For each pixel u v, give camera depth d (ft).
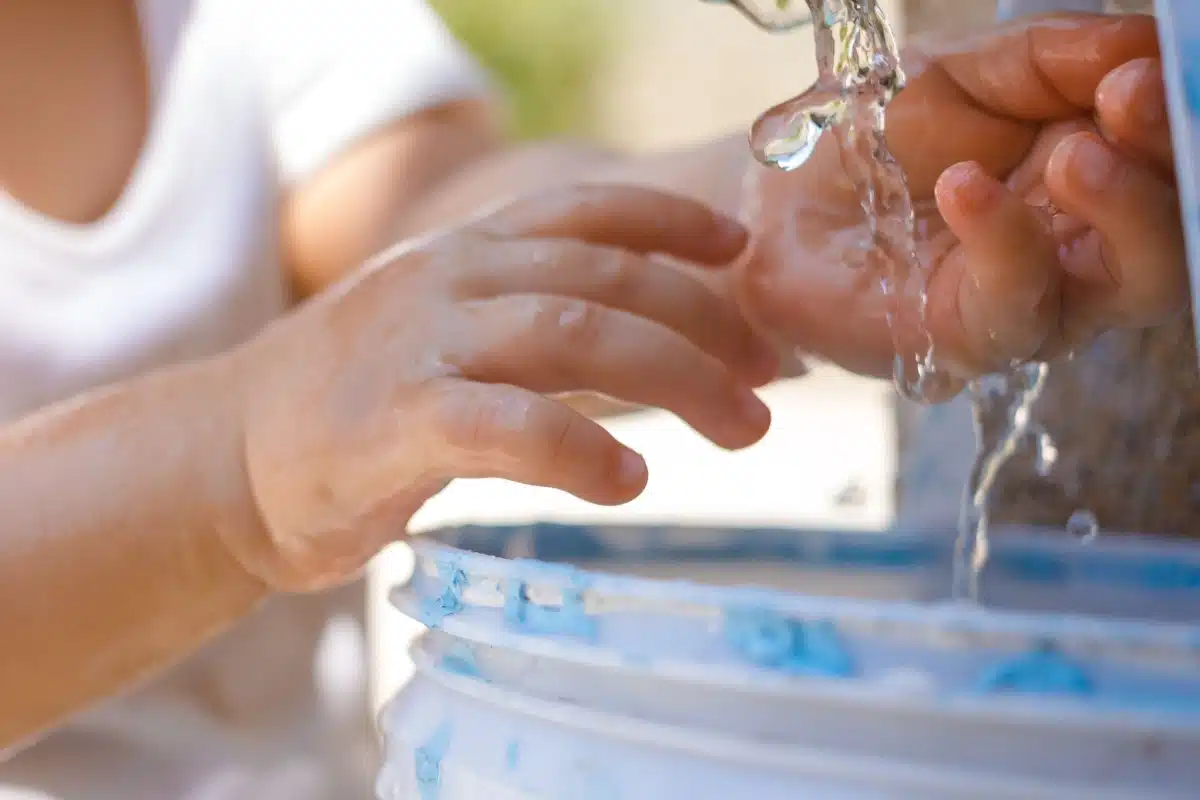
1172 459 1.49
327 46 2.38
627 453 1.25
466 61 2.52
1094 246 1.25
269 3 2.38
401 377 1.31
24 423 1.51
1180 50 1.08
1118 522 1.51
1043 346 1.28
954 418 1.60
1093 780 1.03
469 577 1.16
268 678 1.98
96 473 1.43
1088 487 1.52
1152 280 1.22
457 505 4.68
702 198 1.75
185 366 1.50
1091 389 1.51
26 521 1.42
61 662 1.44
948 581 1.41
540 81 11.23
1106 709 1.03
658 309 1.40
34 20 2.02
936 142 1.31
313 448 1.33
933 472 1.62
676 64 10.75
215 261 2.10
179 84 2.14
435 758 1.14
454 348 1.31
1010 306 1.25
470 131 2.46
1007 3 1.37
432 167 2.31
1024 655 1.05
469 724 1.13
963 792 1.03
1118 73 1.19
